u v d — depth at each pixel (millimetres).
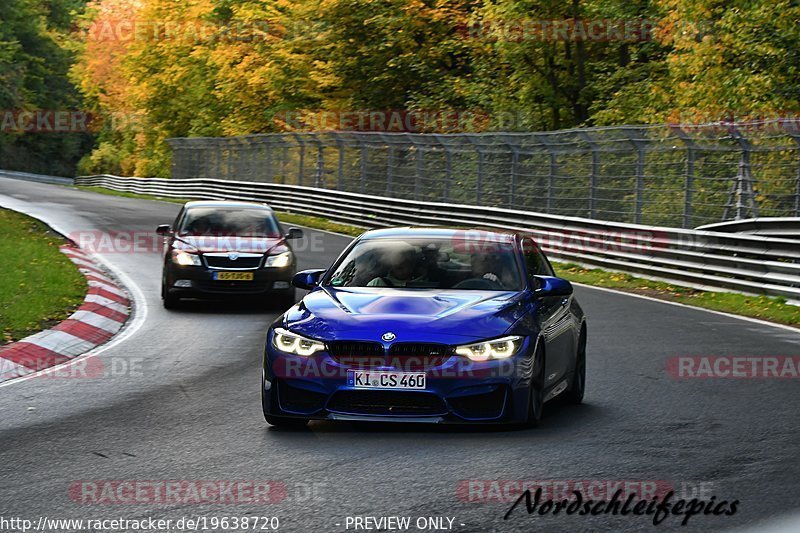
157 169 88562
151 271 25625
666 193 31250
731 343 15461
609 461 8211
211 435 9234
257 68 63094
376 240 11133
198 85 79312
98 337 16000
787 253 21281
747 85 33969
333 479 7629
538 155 38469
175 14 78812
